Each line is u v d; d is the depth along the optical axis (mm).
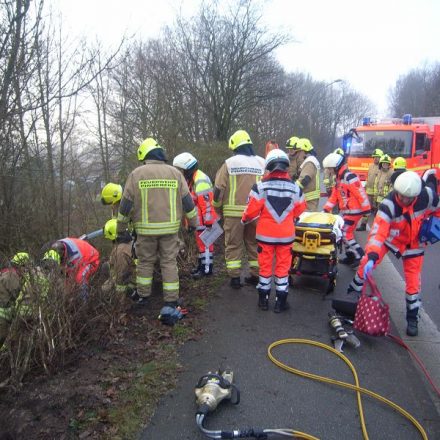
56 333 3621
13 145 5469
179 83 16797
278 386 3549
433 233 4273
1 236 5055
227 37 18094
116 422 3061
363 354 4094
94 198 6805
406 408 3316
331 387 3557
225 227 5645
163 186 4633
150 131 12016
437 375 3783
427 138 14000
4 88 5020
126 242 5016
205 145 11227
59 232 5879
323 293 5664
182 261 6559
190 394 3412
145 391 3410
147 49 16266
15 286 3564
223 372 3545
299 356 4027
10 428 2869
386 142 14281
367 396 3439
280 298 4949
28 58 5168
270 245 4887
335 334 4395
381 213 4324
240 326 4637
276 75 20797
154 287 5641
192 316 4867
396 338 4395
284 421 3125
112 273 4586
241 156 5496
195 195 6051
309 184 7301
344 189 6707
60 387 3309
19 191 5574
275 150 4871
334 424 3107
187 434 2971
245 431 2916
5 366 3457
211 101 18375
